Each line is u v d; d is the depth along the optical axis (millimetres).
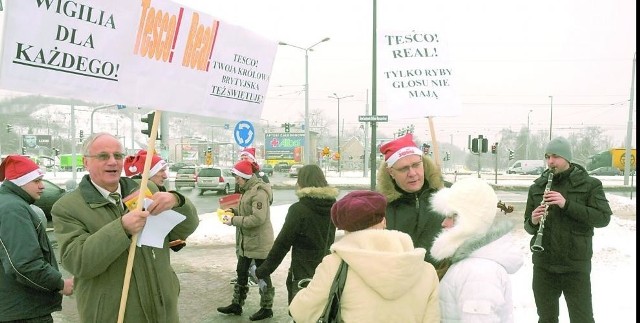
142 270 2820
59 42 2342
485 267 2062
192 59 2959
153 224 2764
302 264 4027
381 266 2025
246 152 5820
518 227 11727
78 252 2547
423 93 4105
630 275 6336
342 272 2156
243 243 5473
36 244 3041
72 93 2406
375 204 2248
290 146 59281
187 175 28297
